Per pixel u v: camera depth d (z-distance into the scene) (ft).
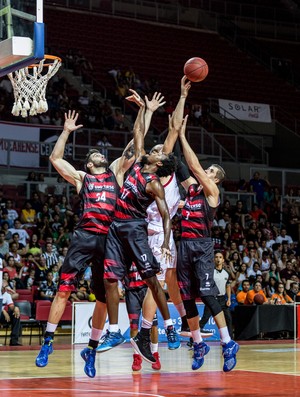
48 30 82.53
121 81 79.15
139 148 23.45
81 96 73.92
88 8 86.53
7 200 56.34
